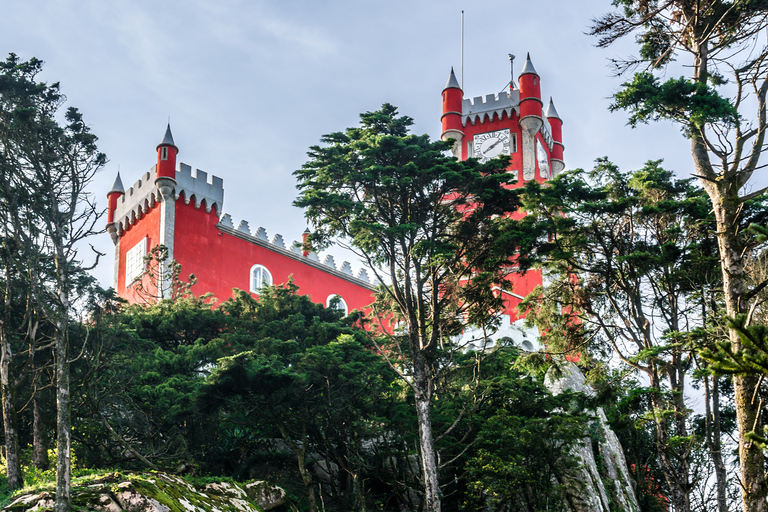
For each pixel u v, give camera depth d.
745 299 15.45
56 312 19.98
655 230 29.59
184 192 50.78
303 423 27.66
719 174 17.25
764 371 8.71
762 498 14.05
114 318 30.19
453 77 68.50
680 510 26.02
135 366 28.45
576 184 30.09
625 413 26.75
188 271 49.38
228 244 52.16
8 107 23.88
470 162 27.89
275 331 34.22
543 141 70.25
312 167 27.80
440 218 28.30
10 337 27.28
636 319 29.20
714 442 26.50
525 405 30.19
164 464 24.88
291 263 55.66
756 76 17.38
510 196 27.94
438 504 24.45
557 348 30.64
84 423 27.09
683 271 27.92
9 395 24.78
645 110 21.50
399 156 27.66
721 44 19.20
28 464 27.19
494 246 27.25
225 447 30.58
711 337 22.20
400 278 29.30
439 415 29.11
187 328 35.03
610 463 38.12
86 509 17.62
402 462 29.73
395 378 30.53
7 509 17.66
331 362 27.16
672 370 27.39
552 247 29.92
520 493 28.31
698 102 19.53
